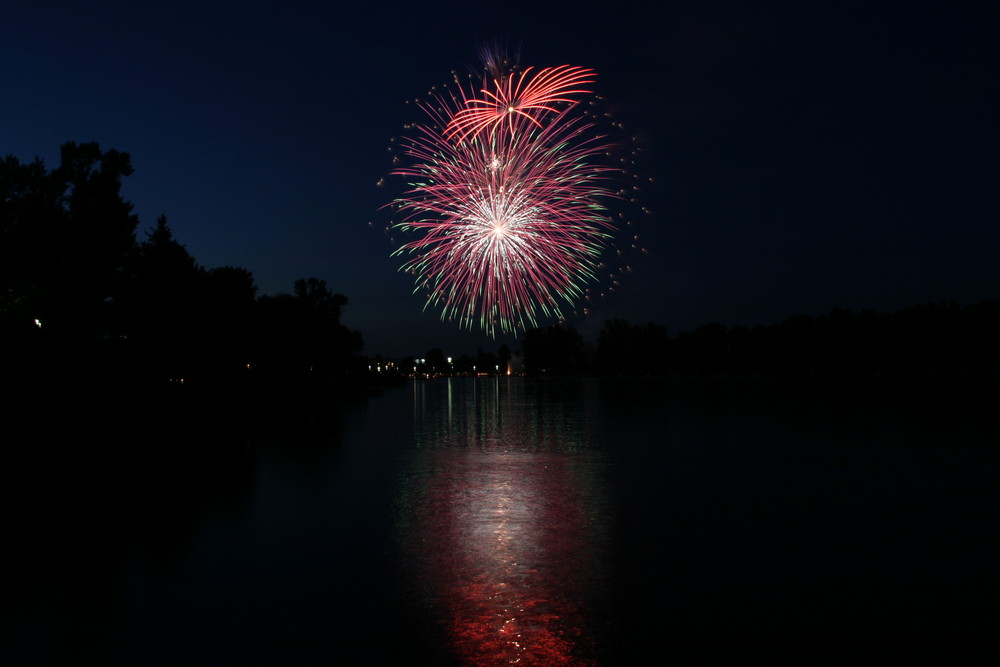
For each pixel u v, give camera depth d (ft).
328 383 212.02
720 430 82.12
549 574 24.57
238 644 18.24
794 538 29.84
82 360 64.28
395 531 31.19
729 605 21.25
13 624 19.63
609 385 315.78
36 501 37.81
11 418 52.95
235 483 44.24
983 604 21.31
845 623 19.77
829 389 217.56
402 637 18.75
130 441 61.21
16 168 90.68
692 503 37.78
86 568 25.13
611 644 18.30
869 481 44.70
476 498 39.32
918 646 18.17
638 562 26.12
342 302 241.76
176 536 30.09
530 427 89.35
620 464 53.52
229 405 99.55
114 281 100.01
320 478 46.62
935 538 29.73
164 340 100.12
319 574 24.50
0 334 62.03
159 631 19.13
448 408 138.21
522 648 18.03
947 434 74.79
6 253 84.17
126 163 98.37
